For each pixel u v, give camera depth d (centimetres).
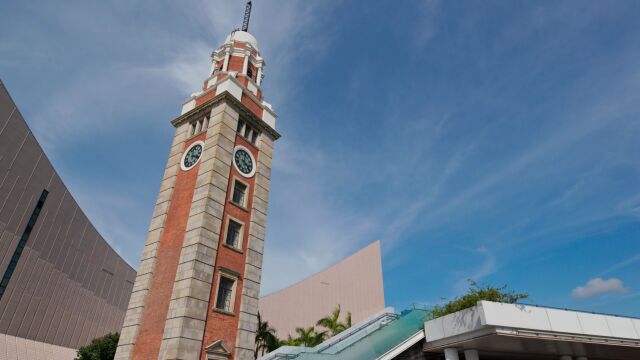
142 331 2148
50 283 5538
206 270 2180
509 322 1872
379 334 2255
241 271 2423
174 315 2014
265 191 2903
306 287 7256
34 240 5072
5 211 4459
